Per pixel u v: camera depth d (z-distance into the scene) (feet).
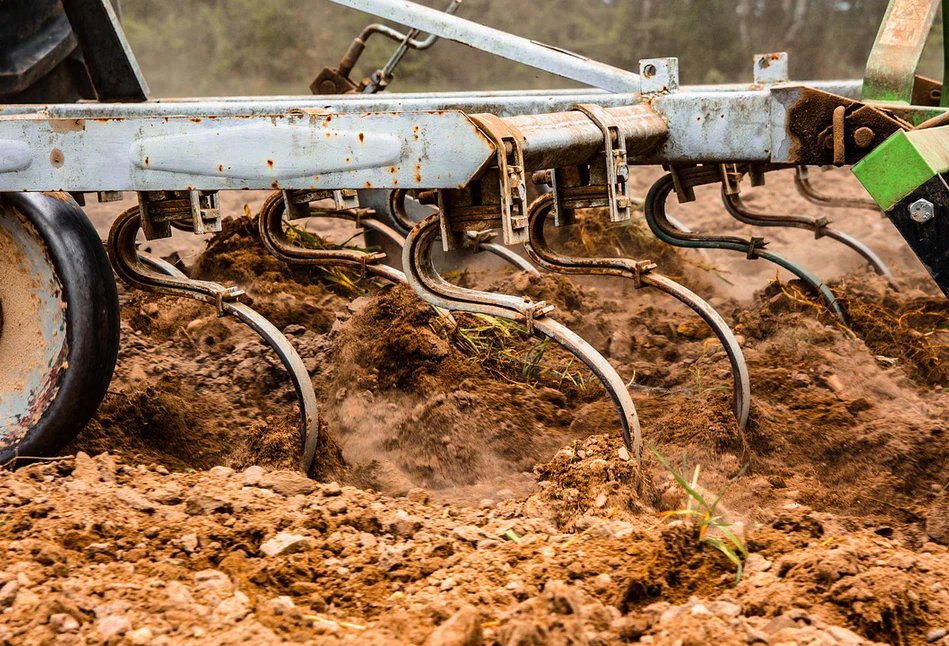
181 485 10.91
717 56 71.31
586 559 8.92
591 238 22.74
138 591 8.11
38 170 12.10
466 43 17.62
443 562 9.02
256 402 15.29
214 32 70.95
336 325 16.67
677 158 13.41
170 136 11.75
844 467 13.08
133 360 15.80
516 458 13.11
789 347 16.33
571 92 17.16
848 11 70.13
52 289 12.01
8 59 22.27
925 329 18.28
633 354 17.22
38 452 12.01
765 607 7.93
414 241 12.02
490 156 10.46
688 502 11.48
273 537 9.37
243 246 19.45
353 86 23.41
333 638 7.38
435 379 14.29
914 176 10.20
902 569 8.64
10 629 7.46
